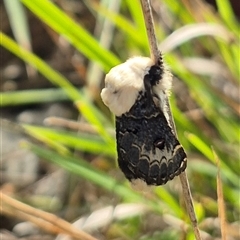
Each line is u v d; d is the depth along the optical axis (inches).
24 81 18.1
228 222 11.8
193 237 10.3
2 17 18.7
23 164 15.6
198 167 11.9
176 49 14.8
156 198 11.5
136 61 8.1
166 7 13.7
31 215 11.1
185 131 11.4
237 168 11.9
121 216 12.0
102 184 11.2
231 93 13.5
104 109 14.0
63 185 14.5
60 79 12.1
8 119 17.2
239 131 12.0
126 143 8.2
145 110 8.1
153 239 11.8
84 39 11.0
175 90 13.6
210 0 15.9
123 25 11.7
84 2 16.5
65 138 11.6
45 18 10.9
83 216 12.7
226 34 11.6
